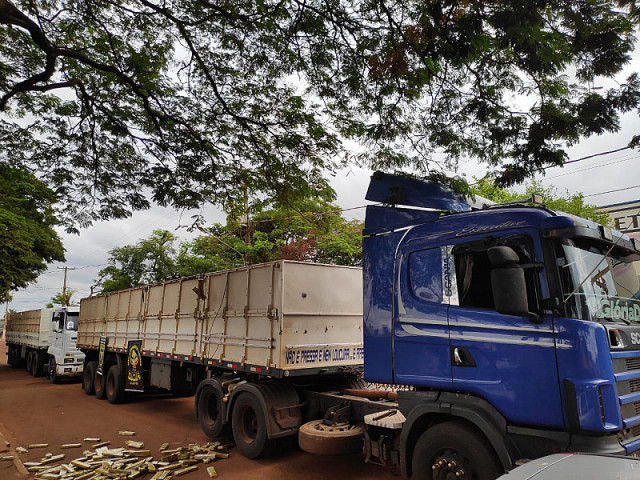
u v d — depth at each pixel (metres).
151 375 9.90
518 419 3.60
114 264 27.42
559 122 3.99
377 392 5.93
